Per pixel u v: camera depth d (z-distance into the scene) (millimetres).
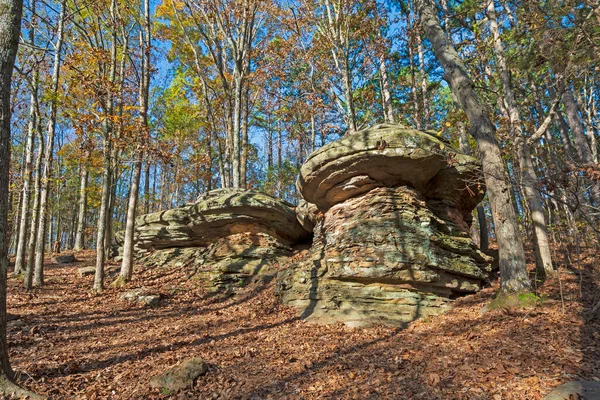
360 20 17703
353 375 5988
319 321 9828
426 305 9820
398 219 10453
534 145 17359
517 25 10711
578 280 9516
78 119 13672
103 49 15406
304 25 19016
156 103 27875
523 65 10273
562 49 8516
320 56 19734
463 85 10195
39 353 7570
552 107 10547
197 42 24188
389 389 5332
